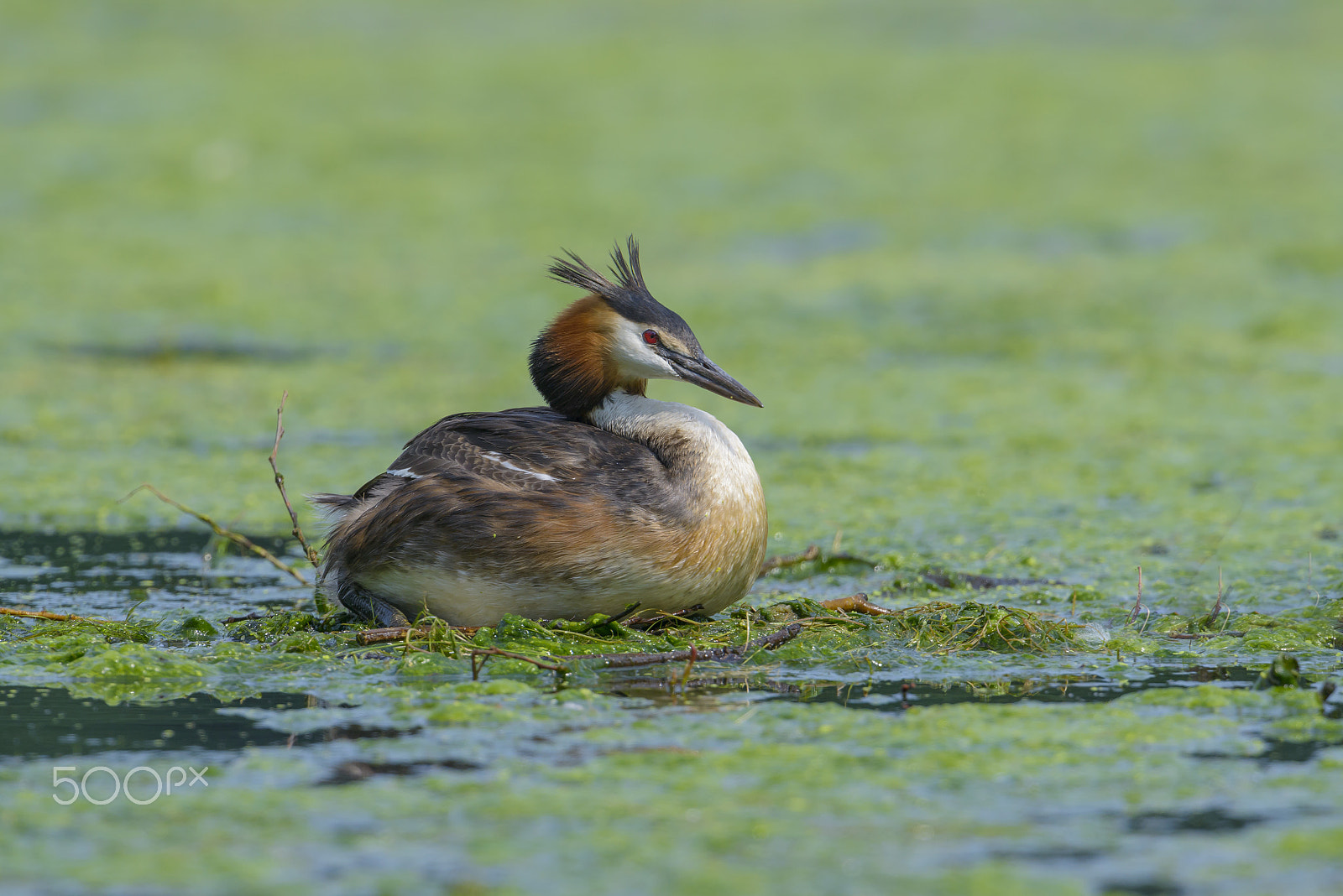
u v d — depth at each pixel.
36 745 7.41
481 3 47.19
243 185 29.39
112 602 10.70
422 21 44.59
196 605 10.64
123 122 33.44
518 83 36.88
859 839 6.23
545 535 9.09
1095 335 21.05
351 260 25.05
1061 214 27.52
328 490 13.99
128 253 25.36
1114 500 13.75
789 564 11.66
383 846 6.15
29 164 30.52
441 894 5.71
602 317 10.14
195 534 12.79
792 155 31.12
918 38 42.22
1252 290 23.14
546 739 7.49
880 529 12.86
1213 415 17.03
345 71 37.91
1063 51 40.28
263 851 6.12
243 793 6.72
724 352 20.39
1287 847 6.12
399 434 16.31
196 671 8.67
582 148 31.48
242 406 17.56
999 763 7.11
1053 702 8.16
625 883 5.81
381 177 29.72
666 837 6.23
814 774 6.97
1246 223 26.78
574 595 9.26
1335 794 6.70
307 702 8.16
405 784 6.84
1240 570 11.37
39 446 15.70
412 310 22.48
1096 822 6.40
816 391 18.50
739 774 6.98
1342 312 21.78
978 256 25.50
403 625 9.56
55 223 27.09
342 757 7.22
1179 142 31.86
